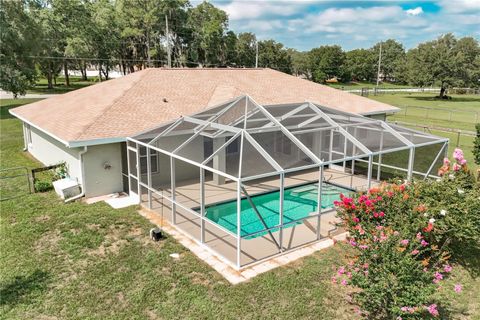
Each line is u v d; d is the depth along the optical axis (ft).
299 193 56.08
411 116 147.02
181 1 246.88
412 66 241.76
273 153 43.68
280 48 375.45
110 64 239.71
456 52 231.71
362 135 57.31
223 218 47.29
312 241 39.60
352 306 28.30
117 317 27.14
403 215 32.53
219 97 68.64
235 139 41.11
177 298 29.27
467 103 202.80
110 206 49.19
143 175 54.49
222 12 269.44
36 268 33.60
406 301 22.76
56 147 61.57
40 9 190.19
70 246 37.65
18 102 162.09
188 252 36.78
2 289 30.50
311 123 54.24
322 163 38.45
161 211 47.34
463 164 39.99
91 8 229.86
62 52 204.85
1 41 135.23
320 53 401.90
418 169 60.90
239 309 27.91
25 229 41.34
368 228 31.01
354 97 85.92
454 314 27.48
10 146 85.66
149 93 66.23
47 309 28.12
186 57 265.54
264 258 35.63
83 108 62.23
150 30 238.48
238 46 313.12
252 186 51.21
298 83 86.84
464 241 35.83
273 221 46.19
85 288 30.66
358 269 25.16
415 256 26.84
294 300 28.99
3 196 52.19
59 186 52.01
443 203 33.68
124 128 53.78
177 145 55.47
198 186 56.44
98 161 52.65
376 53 435.94
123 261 34.88
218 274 32.76
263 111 47.73
